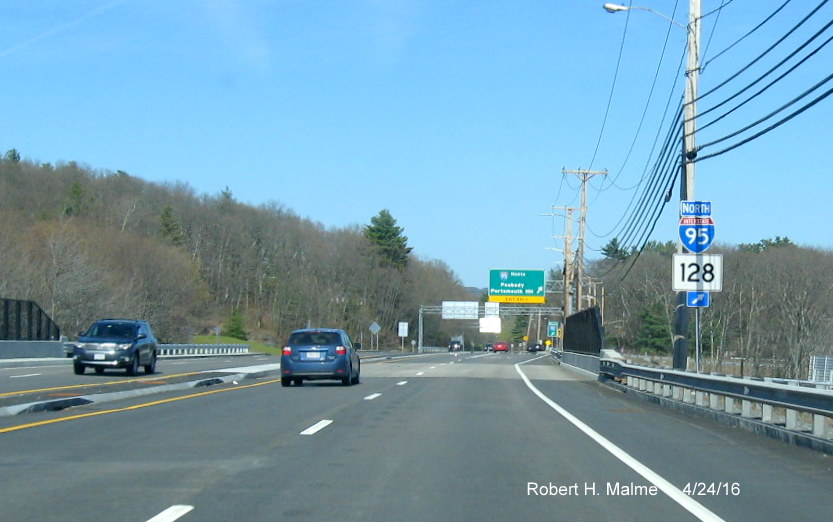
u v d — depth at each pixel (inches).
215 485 366.6
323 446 484.4
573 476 402.3
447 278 5359.3
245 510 320.2
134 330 1194.6
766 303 2133.4
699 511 331.6
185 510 318.7
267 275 4170.8
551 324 3971.5
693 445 519.8
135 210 3745.1
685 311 922.1
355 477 389.7
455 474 402.0
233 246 4116.6
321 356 1008.2
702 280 869.8
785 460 462.6
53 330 1814.7
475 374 1435.8
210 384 1042.1
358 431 556.1
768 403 566.6
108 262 2819.9
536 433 566.3
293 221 4227.4
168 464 418.0
